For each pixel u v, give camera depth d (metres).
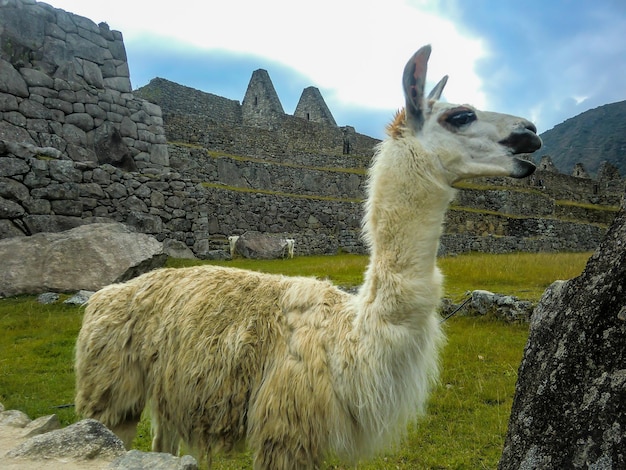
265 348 2.41
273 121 30.50
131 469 2.05
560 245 27.72
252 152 25.67
